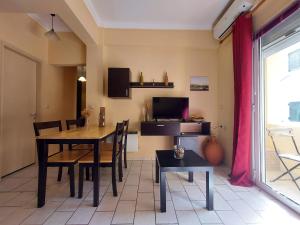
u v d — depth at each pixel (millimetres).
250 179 2738
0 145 2863
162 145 4059
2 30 2840
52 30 3426
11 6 2352
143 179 2889
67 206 2080
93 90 3818
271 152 2826
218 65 4066
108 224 1757
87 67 3820
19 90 3318
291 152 2727
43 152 2080
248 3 2600
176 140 3789
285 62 2686
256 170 2695
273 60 2715
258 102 2686
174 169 1999
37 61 3727
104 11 3404
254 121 2746
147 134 3592
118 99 4031
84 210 1999
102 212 1961
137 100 4039
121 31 3887
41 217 1867
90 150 2684
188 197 2307
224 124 3742
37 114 3775
